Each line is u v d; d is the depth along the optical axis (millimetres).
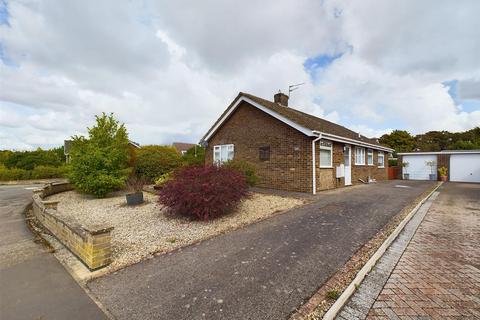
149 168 14383
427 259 3742
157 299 2736
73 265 3736
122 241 4762
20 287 3072
